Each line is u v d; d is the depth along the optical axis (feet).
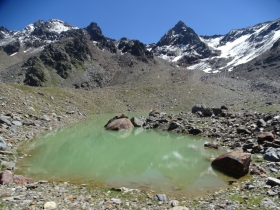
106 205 40.73
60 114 172.45
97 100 298.15
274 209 36.99
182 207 39.60
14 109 134.51
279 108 240.73
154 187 53.52
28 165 66.80
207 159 77.36
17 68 637.71
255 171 61.21
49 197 41.27
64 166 67.92
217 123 132.36
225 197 46.14
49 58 647.56
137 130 137.18
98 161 75.00
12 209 33.27
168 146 97.81
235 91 455.22
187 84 464.24
